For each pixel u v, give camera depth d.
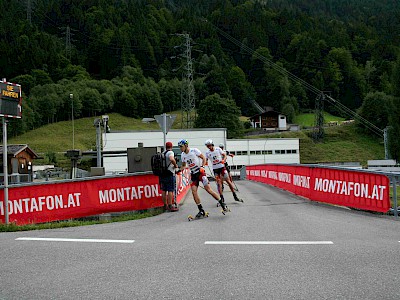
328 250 5.43
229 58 157.00
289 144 57.47
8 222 8.62
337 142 92.75
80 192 9.83
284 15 175.62
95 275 4.41
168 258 5.09
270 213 9.30
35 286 4.07
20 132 98.06
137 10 167.12
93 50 146.88
